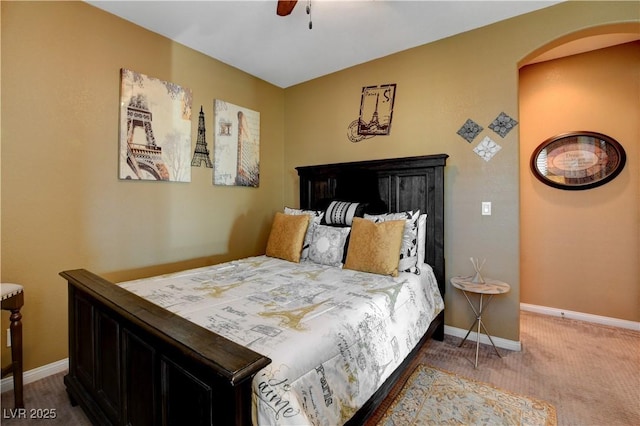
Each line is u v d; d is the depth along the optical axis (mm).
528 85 3289
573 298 3068
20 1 1886
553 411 1654
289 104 3828
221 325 1299
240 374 765
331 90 3430
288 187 3846
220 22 2441
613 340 2557
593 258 2977
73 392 1652
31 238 1956
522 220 3326
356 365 1330
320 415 1070
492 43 2475
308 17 2381
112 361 1384
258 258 2812
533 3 2227
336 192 3205
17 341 1687
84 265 2188
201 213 2941
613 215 2889
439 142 2721
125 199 2398
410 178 2740
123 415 1304
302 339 1178
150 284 1922
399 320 1777
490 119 2486
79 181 2154
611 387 1882
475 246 2551
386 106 3023
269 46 2826
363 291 1829
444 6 2256
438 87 2729
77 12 2131
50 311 2045
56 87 2041
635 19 1995
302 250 2723
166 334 987
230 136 3189
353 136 3256
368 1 2189
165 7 2242
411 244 2357
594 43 2854
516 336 2387
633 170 2809
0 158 1829
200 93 2914
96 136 2232
